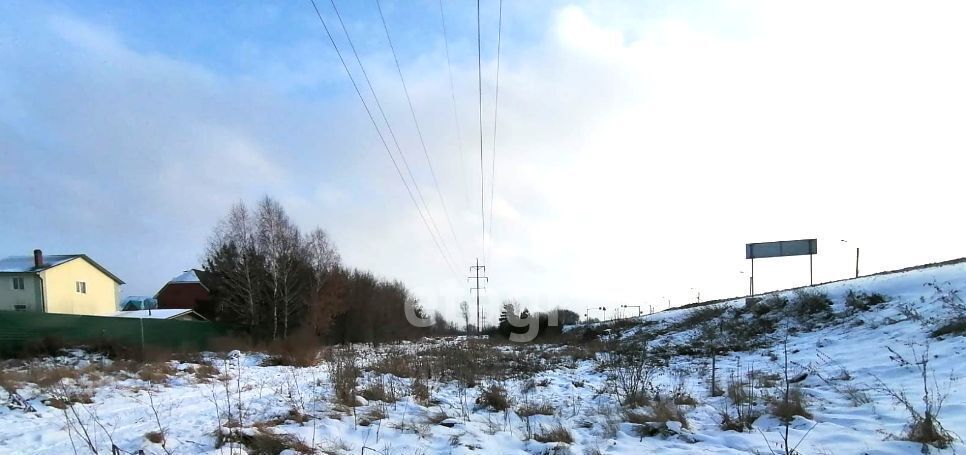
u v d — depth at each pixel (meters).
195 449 6.36
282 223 38.59
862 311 18.44
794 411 7.73
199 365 19.42
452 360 19.22
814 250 34.75
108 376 14.47
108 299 49.81
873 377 10.55
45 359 19.47
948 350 11.20
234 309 36.56
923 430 5.82
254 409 9.36
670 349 22.25
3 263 43.12
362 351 27.53
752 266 36.88
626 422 8.20
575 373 17.62
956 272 18.42
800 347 16.80
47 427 8.02
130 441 6.89
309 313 39.03
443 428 7.93
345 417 8.57
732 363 16.70
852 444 6.02
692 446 6.59
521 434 7.72
